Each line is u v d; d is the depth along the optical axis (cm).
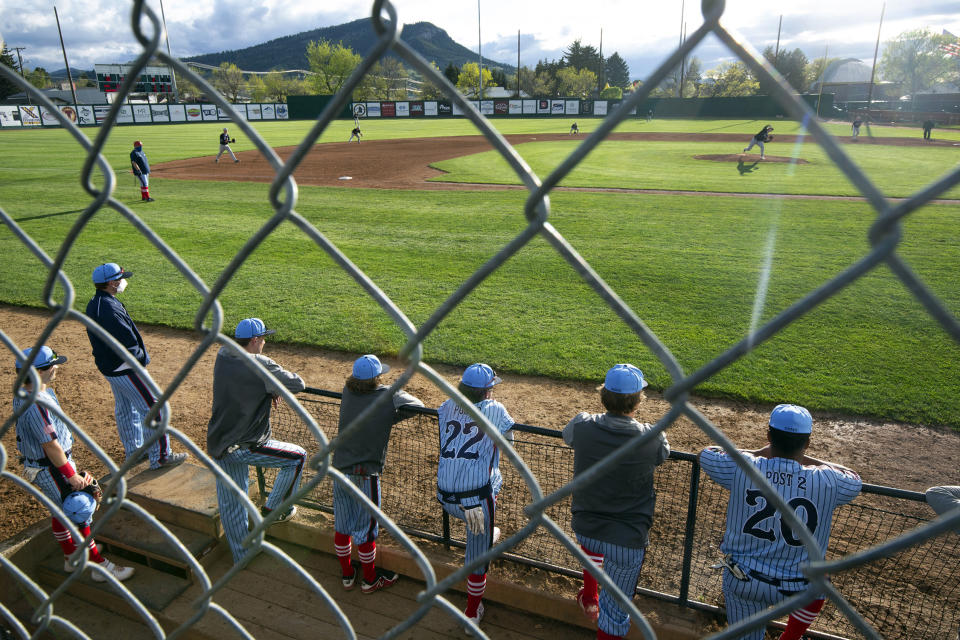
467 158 2858
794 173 2303
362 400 338
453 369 726
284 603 339
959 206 1593
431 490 468
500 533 412
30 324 906
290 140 3828
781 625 327
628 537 292
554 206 1659
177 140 3822
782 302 904
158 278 1073
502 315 876
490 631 326
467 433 329
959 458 532
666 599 338
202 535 367
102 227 1449
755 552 275
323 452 130
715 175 2258
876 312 859
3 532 437
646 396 658
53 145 3428
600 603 310
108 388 695
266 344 801
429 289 993
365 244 1279
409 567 359
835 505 271
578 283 1008
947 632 339
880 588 372
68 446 389
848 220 1441
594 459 293
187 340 831
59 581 358
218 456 354
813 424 590
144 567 364
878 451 544
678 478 493
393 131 4681
